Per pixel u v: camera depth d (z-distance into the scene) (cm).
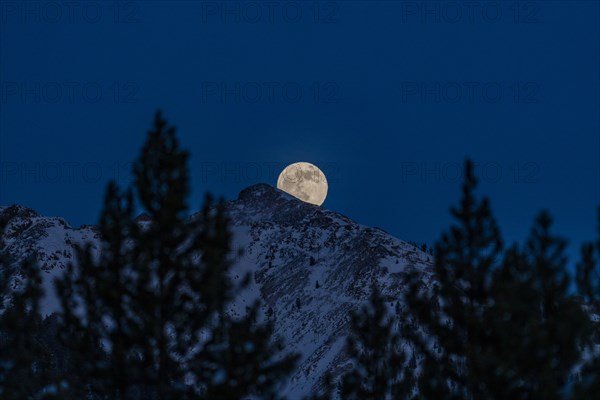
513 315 6262
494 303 6438
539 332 6034
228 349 6412
